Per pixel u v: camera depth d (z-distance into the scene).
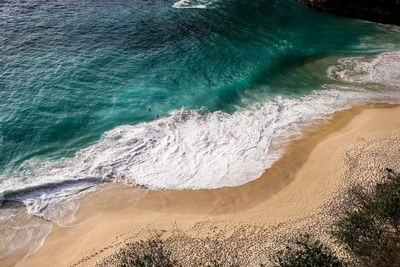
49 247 29.56
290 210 30.70
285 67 49.09
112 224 30.56
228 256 26.81
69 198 33.25
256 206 31.70
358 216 26.95
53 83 44.38
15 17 54.97
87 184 34.31
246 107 42.59
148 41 52.59
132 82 45.47
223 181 34.28
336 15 60.69
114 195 33.41
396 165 33.31
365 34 55.91
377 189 28.81
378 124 38.75
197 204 32.31
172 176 34.88
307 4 62.72
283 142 38.00
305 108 42.25
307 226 28.77
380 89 44.72
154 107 42.22
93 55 49.12
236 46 52.72
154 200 32.84
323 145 37.09
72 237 30.16
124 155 36.69
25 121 39.66
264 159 36.25
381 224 26.69
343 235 26.28
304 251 25.78
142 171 35.31
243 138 38.56
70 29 53.59
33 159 36.28
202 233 28.83
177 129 39.56
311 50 52.34
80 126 39.56
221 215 30.98
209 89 45.03
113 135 38.72
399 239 25.55
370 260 24.88
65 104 41.84
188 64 48.84
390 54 51.03
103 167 35.59
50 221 31.58
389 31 56.50
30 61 47.28
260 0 64.12
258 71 48.22
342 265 24.47
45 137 38.28
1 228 31.11
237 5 62.59
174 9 60.69
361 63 49.38
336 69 48.47
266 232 28.62
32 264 28.45
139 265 24.61
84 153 36.88
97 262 27.03
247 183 34.00
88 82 44.94
